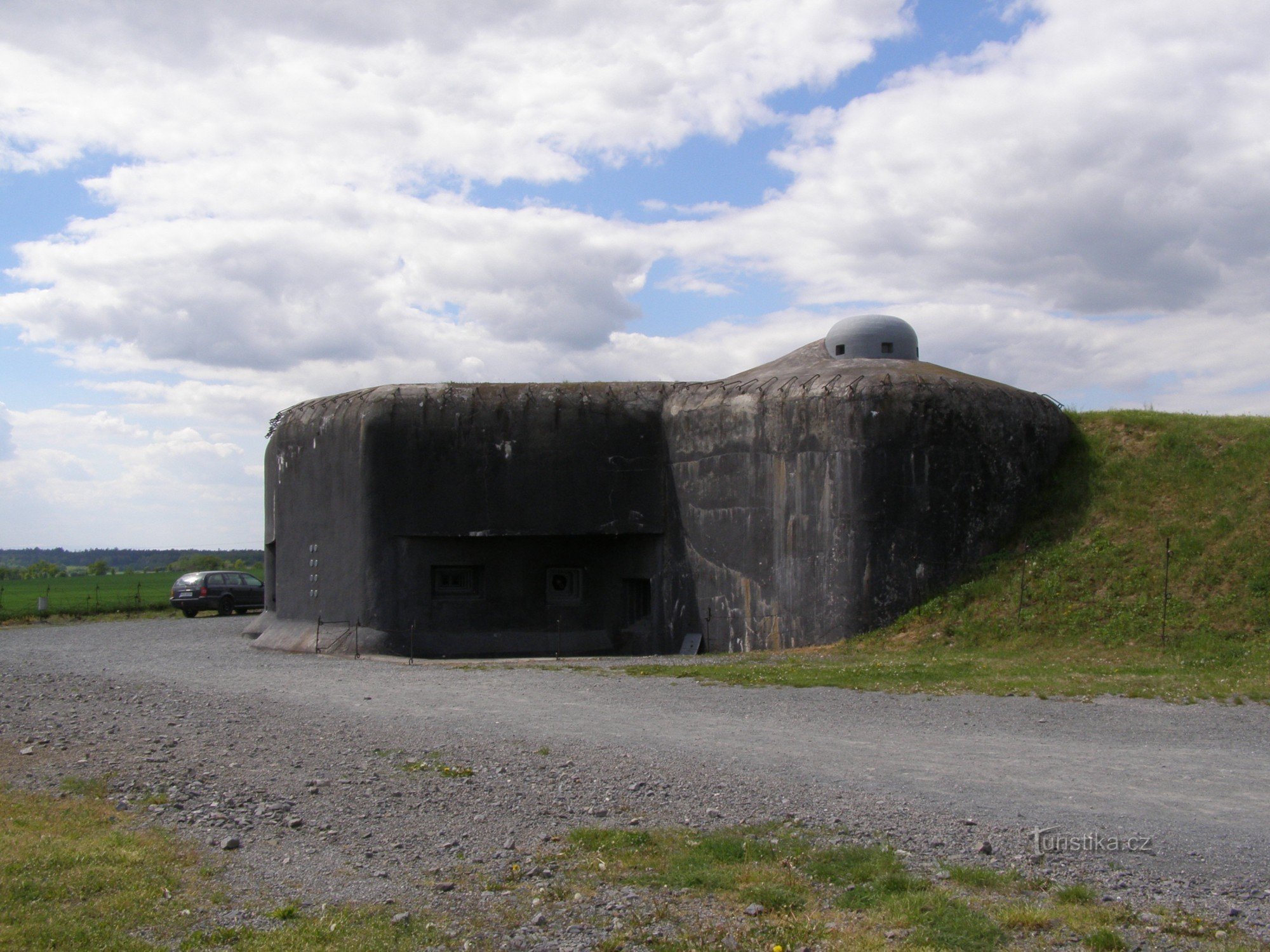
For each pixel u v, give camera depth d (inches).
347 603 856.3
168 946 206.5
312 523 909.8
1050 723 429.4
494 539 869.8
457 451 850.1
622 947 208.5
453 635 855.7
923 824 282.8
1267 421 753.0
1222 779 334.6
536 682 575.2
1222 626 592.7
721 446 817.5
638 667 623.8
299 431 935.7
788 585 762.2
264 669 664.4
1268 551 629.0
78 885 235.1
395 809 303.3
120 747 384.8
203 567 3408.0
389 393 858.8
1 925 211.5
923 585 725.9
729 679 564.4
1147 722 426.3
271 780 335.9
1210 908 223.5
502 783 330.3
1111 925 214.2
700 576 829.8
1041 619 655.1
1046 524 740.0
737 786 324.8
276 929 215.5
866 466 734.5
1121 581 657.6
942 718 444.8
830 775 339.6
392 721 443.2
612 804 306.0
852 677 550.6
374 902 231.5
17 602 1700.3
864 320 891.4
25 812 296.0
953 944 204.7
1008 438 763.4
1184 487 711.7
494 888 240.5
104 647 850.8
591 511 856.3
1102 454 775.7
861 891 233.8
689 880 243.0
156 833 278.4
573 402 864.3
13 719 448.5
